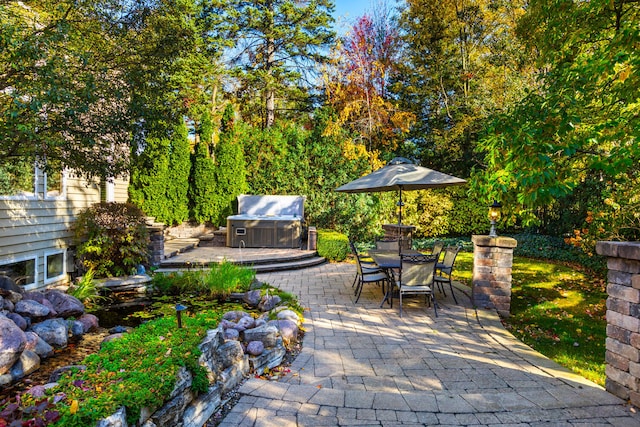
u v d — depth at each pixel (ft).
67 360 12.34
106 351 8.84
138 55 17.29
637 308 8.85
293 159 42.22
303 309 18.07
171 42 17.33
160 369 7.60
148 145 19.86
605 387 9.82
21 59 12.55
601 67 14.08
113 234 23.80
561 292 21.74
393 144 51.24
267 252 33.35
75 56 15.03
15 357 10.62
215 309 18.10
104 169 17.22
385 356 12.52
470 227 44.06
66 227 24.22
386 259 19.76
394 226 30.94
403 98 54.65
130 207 25.85
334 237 33.76
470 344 13.71
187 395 7.83
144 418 6.68
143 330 10.26
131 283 22.26
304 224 40.01
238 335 12.30
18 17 14.43
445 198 43.32
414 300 20.01
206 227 42.47
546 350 13.51
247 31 52.26
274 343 12.14
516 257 33.30
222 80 52.13
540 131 12.96
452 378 10.84
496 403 8.91
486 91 41.81
